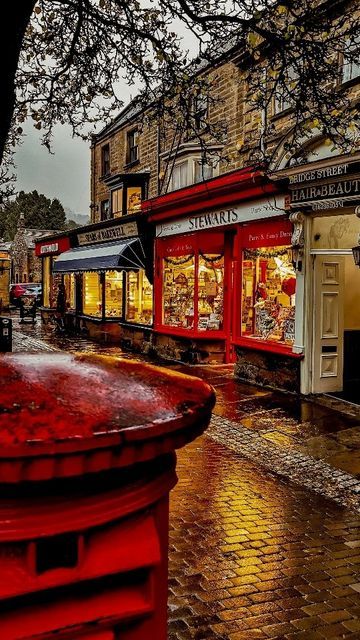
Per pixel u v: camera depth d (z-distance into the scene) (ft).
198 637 10.59
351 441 22.98
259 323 34.71
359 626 11.07
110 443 3.58
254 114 36.91
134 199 58.65
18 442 3.31
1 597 3.48
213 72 41.45
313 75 19.71
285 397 30.76
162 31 21.30
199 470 19.75
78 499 3.70
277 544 14.37
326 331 31.24
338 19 26.04
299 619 11.25
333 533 15.06
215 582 12.52
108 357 6.62
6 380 4.67
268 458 21.02
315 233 30.50
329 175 26.84
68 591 3.85
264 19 19.71
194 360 42.09
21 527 3.49
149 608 4.14
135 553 4.01
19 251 143.33
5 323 40.73
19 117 22.61
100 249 55.36
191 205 40.47
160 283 47.57
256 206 34.04
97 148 71.87
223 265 42.22
